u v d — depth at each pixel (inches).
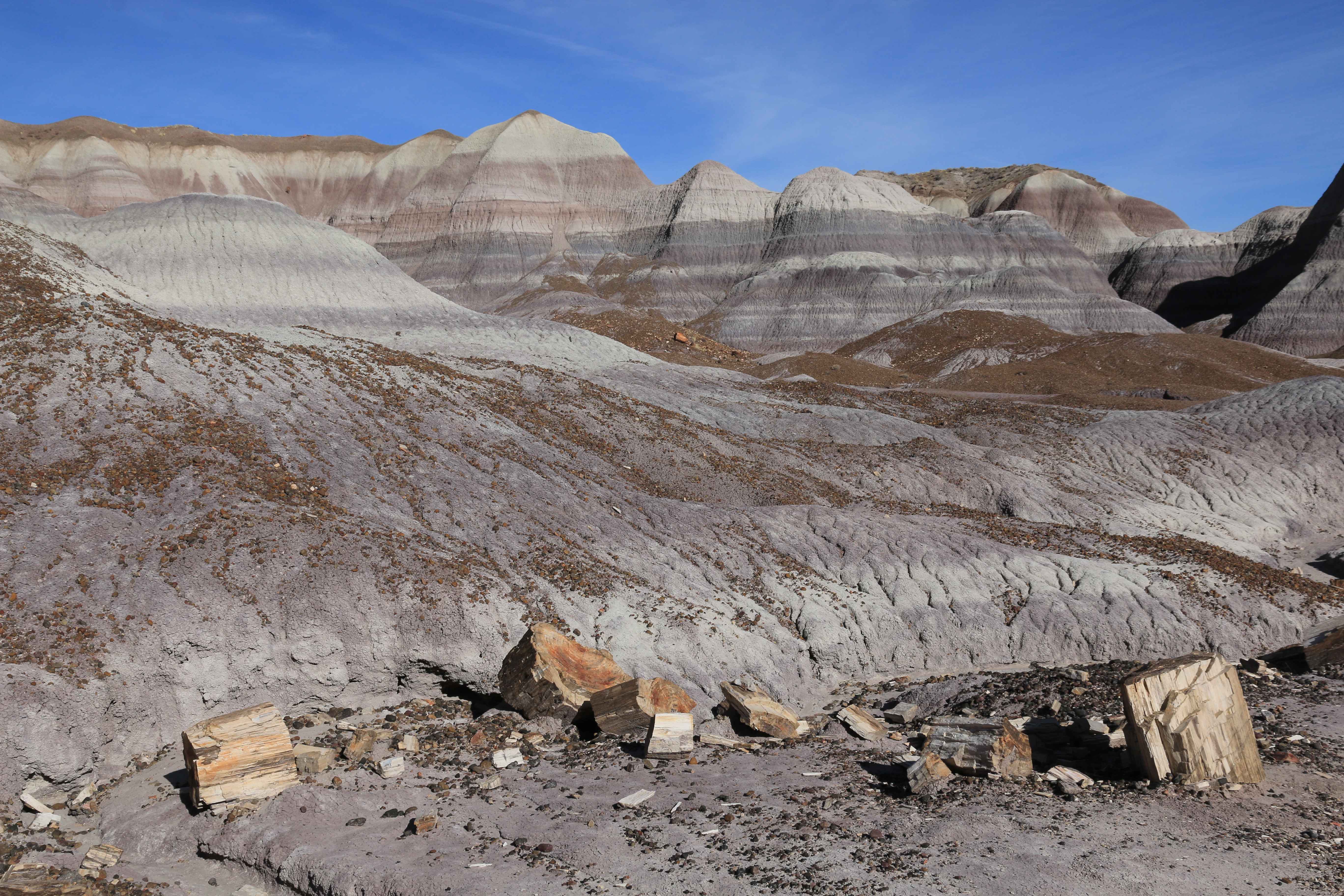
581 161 6855.3
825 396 1727.4
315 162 7834.6
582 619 701.3
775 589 813.9
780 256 5516.7
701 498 1046.4
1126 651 780.6
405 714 619.5
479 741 555.5
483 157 6889.8
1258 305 5260.8
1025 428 1562.5
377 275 2054.6
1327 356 4156.0
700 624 728.3
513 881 369.7
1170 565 904.9
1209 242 6309.1
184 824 454.9
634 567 802.2
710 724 613.9
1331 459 1419.8
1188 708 441.1
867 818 414.6
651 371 1659.7
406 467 874.1
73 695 510.3
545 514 859.4
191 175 7022.6
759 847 388.2
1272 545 1218.6
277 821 438.6
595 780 494.0
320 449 860.6
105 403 814.5
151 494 708.7
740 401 1486.2
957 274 5246.1
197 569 623.8
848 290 4606.3
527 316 3494.1
